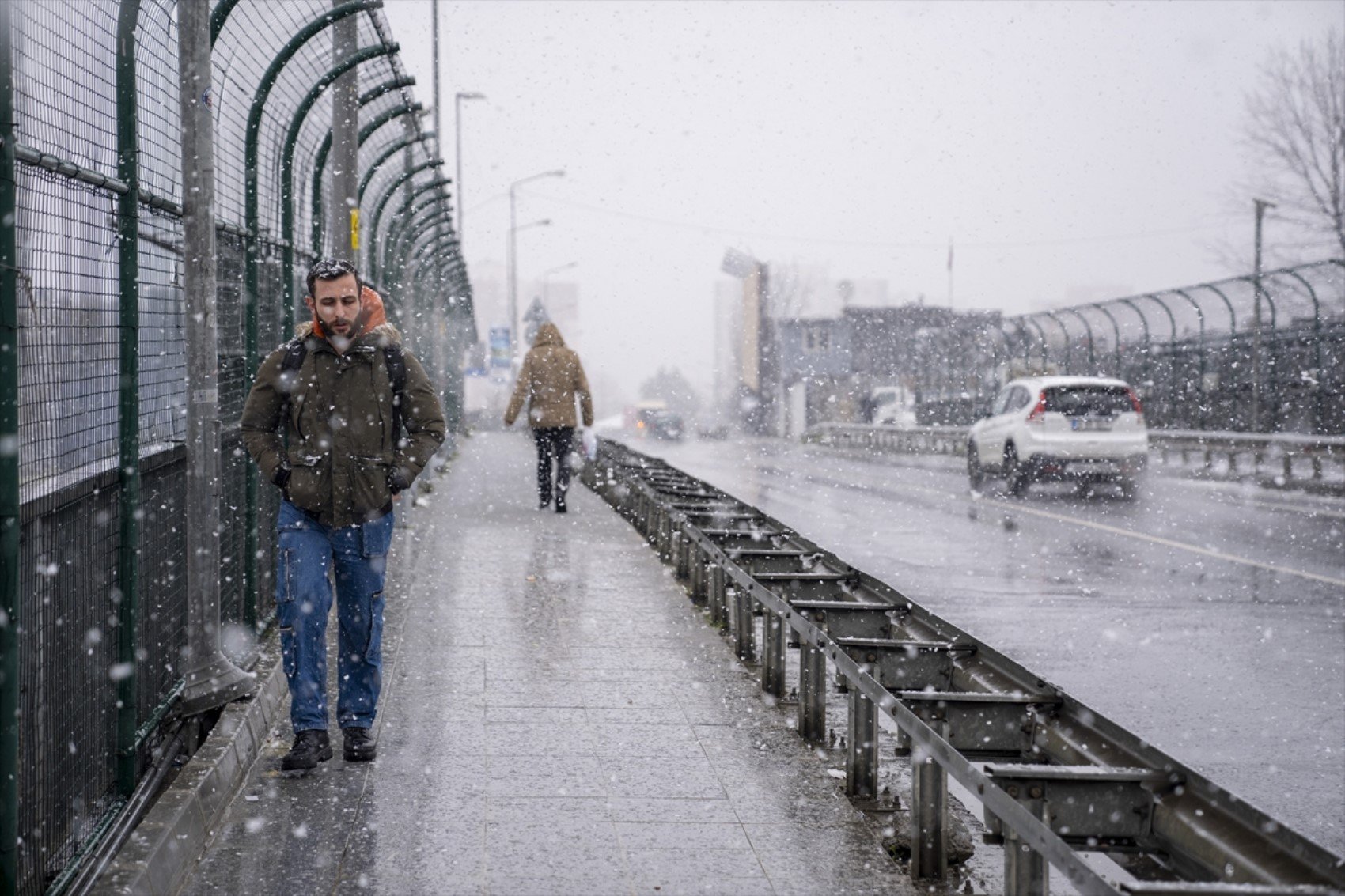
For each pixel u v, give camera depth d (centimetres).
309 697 581
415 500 1596
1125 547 1499
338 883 448
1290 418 2653
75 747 471
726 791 553
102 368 504
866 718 543
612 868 463
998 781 382
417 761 593
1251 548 1481
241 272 780
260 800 537
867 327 6531
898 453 4316
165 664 630
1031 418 2228
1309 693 788
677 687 738
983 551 1470
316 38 881
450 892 440
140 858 417
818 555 877
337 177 1156
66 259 457
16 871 380
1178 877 366
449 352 3062
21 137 405
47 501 431
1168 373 3078
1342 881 293
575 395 1661
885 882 455
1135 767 406
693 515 1126
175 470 655
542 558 1244
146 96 572
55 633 445
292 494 578
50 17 438
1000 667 543
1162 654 897
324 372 581
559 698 712
